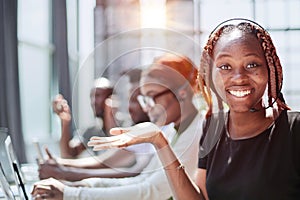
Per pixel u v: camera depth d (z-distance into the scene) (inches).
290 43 238.1
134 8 234.4
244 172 47.9
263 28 45.2
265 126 48.0
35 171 83.0
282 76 46.6
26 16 207.0
